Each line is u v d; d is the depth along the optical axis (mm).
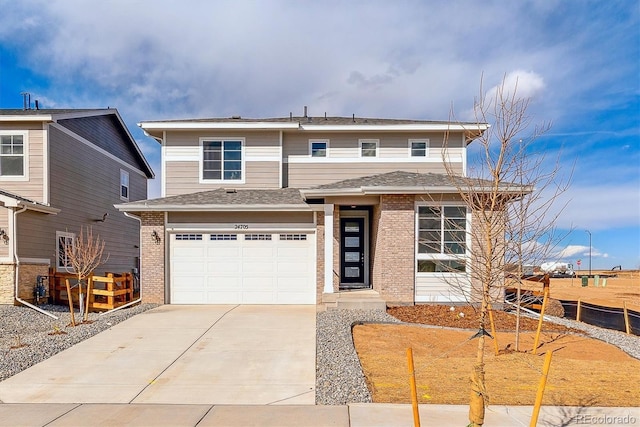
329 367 7168
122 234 22234
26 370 7195
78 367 7367
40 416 5332
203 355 8016
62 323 11031
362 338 9117
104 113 19672
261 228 13750
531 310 12594
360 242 15148
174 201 13867
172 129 15797
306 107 19062
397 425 5004
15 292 13867
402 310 11688
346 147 16359
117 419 5238
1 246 13977
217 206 13352
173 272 13734
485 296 4738
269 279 13727
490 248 4914
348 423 5066
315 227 13727
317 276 13570
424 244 12430
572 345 8977
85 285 13250
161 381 6684
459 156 16125
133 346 8625
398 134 16328
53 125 16000
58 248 16312
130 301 14320
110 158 21000
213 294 13727
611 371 7262
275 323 10586
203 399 5949
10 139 15516
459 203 12305
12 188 15445
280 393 6164
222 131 16062
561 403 5773
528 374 7051
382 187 12164
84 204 18391
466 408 5512
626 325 10516
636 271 45688
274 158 16094
